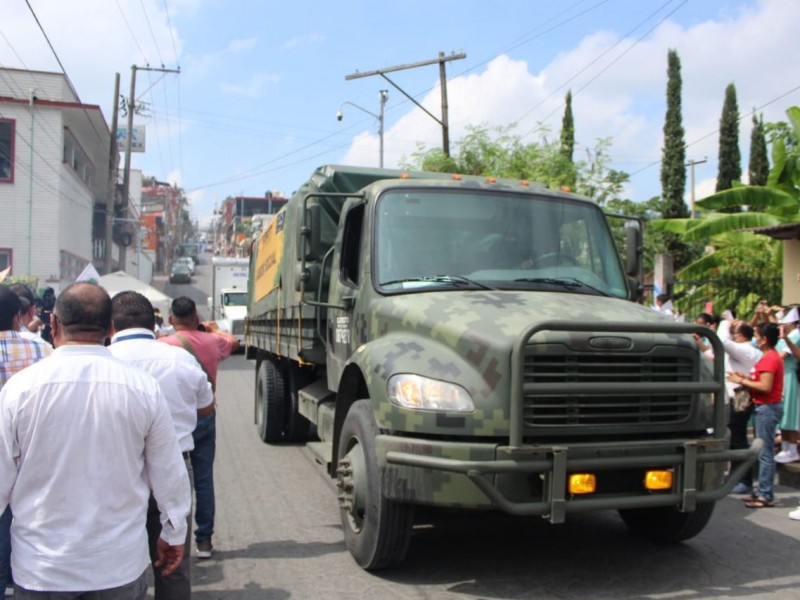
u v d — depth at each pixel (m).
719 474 5.05
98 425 2.84
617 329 4.68
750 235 16.41
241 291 31.45
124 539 2.87
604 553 5.80
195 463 5.62
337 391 6.39
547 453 4.55
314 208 6.31
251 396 15.91
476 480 4.43
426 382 4.79
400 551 5.10
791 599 4.84
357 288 6.22
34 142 25.58
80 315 2.97
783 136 16.69
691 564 5.55
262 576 5.25
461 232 6.12
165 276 79.44
